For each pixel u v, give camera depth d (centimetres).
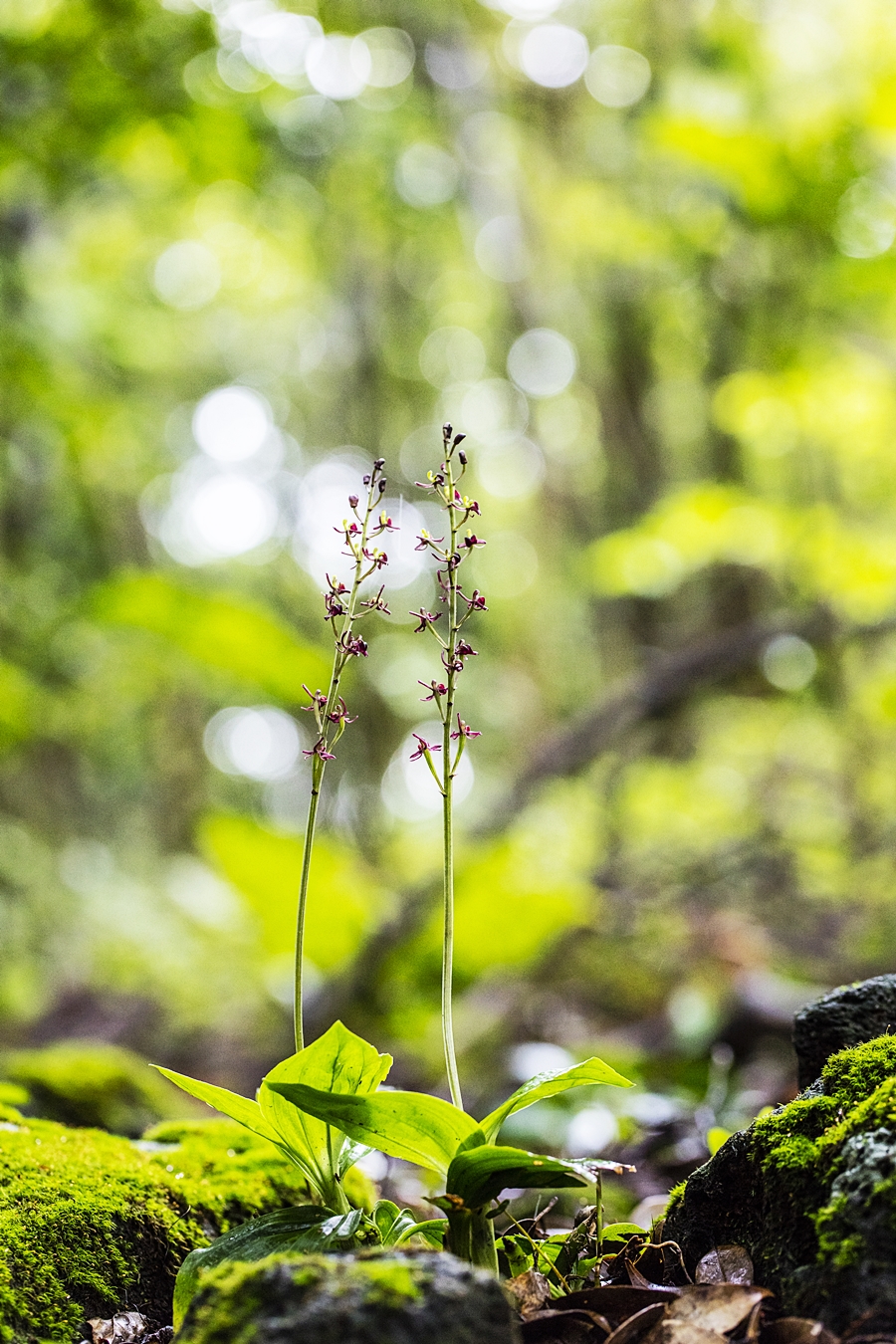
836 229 511
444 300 1009
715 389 791
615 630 1046
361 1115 149
